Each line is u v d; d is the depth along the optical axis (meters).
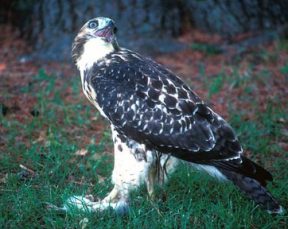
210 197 7.70
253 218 7.11
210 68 12.90
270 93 11.61
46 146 9.09
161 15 13.98
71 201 7.24
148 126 7.06
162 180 7.49
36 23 14.19
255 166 6.74
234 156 6.83
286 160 8.81
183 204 7.32
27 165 8.52
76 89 11.53
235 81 11.91
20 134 9.61
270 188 7.85
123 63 7.32
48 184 7.80
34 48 13.95
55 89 11.70
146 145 7.16
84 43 7.61
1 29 15.17
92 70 7.45
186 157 7.06
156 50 13.55
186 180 7.96
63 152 8.85
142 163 7.21
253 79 12.23
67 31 13.80
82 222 6.87
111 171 8.35
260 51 13.55
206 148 6.91
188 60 13.31
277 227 6.95
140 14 13.82
